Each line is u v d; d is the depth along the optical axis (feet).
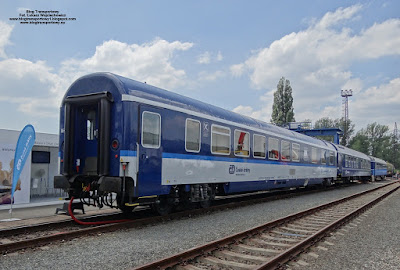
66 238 21.22
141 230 24.67
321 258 18.95
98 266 16.38
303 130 111.86
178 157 30.04
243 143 41.24
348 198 51.62
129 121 25.27
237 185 39.70
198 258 17.80
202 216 31.78
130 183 25.20
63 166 27.55
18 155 29.40
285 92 172.24
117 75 26.96
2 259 17.08
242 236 22.48
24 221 27.27
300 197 53.42
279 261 17.44
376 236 25.58
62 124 28.94
